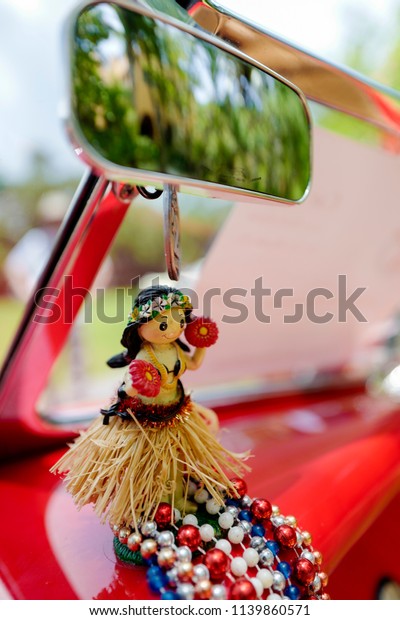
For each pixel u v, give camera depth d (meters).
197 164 0.27
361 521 0.38
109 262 0.59
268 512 0.32
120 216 0.36
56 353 0.39
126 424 0.31
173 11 0.29
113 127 0.24
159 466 0.31
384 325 0.64
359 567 0.44
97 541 0.33
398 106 0.36
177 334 0.31
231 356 0.50
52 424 0.44
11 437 0.41
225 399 0.53
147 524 0.30
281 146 0.29
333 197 0.43
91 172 0.34
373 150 0.42
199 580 0.29
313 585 0.31
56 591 0.30
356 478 0.40
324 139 0.39
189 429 0.32
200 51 0.27
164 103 0.26
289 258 0.45
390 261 0.53
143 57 0.25
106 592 0.30
